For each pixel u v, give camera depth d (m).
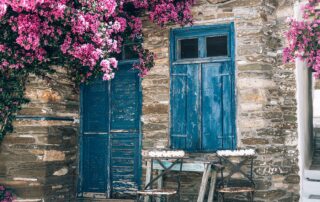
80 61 5.79
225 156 5.74
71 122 6.68
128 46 6.80
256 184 5.77
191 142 6.21
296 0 6.03
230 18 6.06
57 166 6.30
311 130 9.38
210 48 6.28
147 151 6.36
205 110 6.20
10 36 5.51
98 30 5.48
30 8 4.73
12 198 5.97
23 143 6.04
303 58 5.65
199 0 6.25
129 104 6.74
